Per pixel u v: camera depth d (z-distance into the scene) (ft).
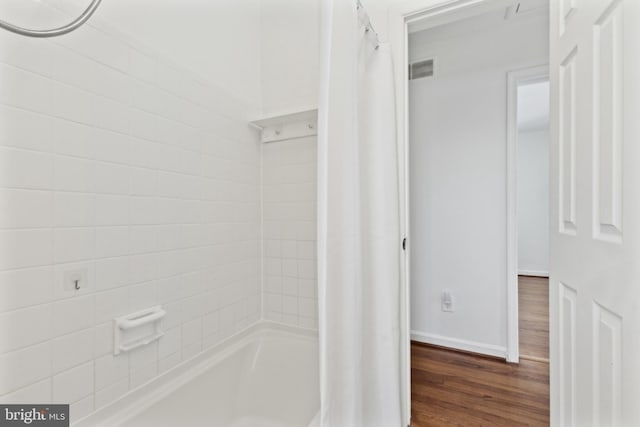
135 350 3.50
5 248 2.48
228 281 5.06
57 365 2.79
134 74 3.55
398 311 4.30
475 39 7.01
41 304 2.69
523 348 7.30
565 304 2.96
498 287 6.93
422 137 7.63
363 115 3.98
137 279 3.55
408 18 4.66
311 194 5.49
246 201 5.55
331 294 3.06
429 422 4.83
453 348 7.36
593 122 2.39
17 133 2.55
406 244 4.73
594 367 2.38
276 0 6.00
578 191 2.66
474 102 7.08
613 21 2.10
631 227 1.89
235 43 5.37
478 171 7.09
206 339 4.56
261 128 5.92
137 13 3.61
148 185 3.71
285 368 5.17
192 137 4.40
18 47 2.56
